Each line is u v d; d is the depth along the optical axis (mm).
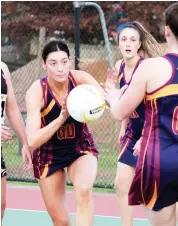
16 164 27359
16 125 13156
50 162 13312
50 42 12961
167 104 9992
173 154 9992
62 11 33781
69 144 13273
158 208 10297
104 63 30719
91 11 33438
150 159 10070
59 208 13445
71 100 12305
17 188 23547
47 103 13102
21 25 34344
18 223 18500
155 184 10109
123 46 15266
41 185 13484
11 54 35156
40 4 33719
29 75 32281
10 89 12969
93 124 30312
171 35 10250
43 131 12625
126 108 10383
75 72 13453
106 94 11000
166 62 10102
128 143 14891
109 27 32625
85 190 12664
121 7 32469
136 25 15461
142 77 10141
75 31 23203
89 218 12648
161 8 31953
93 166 13125
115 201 21609
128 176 14734
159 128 10086
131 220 14852
